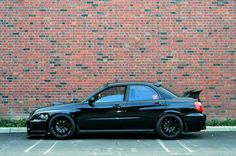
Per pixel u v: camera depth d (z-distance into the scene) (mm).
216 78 15164
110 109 11711
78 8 15062
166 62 15086
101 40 15062
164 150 9883
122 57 15062
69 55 15047
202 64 15133
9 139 11898
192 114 11648
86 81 15039
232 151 9727
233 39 15172
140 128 11680
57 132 11727
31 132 11742
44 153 9500
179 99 11828
